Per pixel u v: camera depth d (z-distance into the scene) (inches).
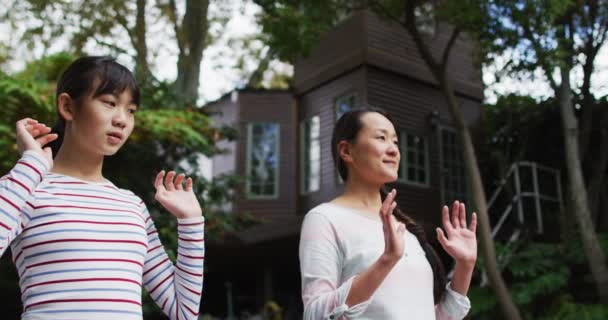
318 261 74.3
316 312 68.2
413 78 438.0
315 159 455.8
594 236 290.2
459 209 79.4
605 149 352.5
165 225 287.1
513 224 373.7
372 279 64.5
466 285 79.2
